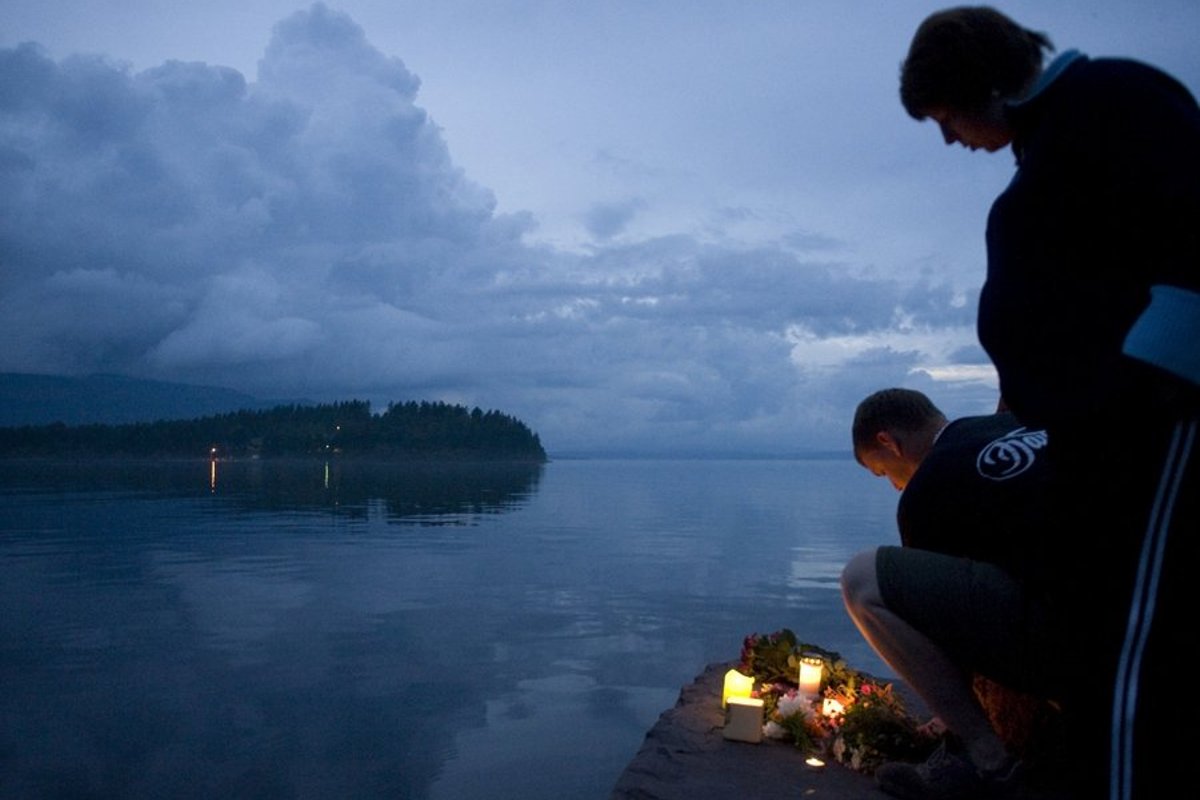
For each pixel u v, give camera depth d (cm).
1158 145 135
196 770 557
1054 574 165
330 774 549
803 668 323
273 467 13175
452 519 3116
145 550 1969
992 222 167
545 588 1387
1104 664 144
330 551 1969
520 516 3316
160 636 984
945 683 222
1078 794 153
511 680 791
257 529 2603
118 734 631
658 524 2892
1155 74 144
